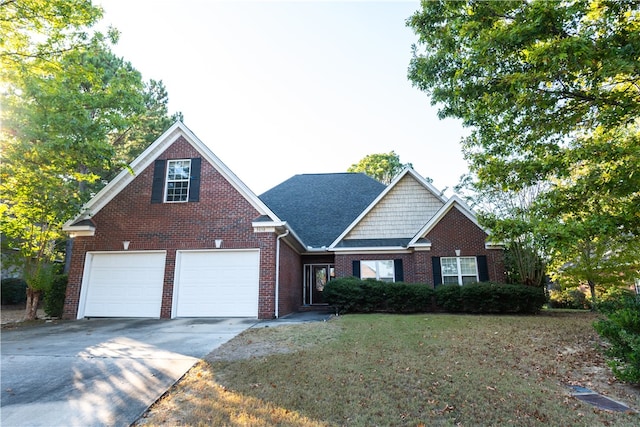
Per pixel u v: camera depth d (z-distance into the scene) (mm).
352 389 5293
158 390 5402
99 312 12867
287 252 14742
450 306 13820
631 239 6934
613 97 6320
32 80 10094
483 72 8539
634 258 13375
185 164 13883
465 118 8695
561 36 6172
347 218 19125
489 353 7445
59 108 10664
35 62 10352
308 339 8422
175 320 11953
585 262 14539
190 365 6539
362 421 4348
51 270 14195
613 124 6582
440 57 11570
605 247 13898
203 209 13250
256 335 9008
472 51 8305
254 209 13078
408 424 4309
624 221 6055
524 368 6586
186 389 5449
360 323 10617
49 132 10414
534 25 6047
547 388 5629
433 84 12578
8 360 7043
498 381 5781
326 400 4922
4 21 9391
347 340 8297
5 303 20453
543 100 6562
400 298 13961
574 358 7324
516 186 7965
